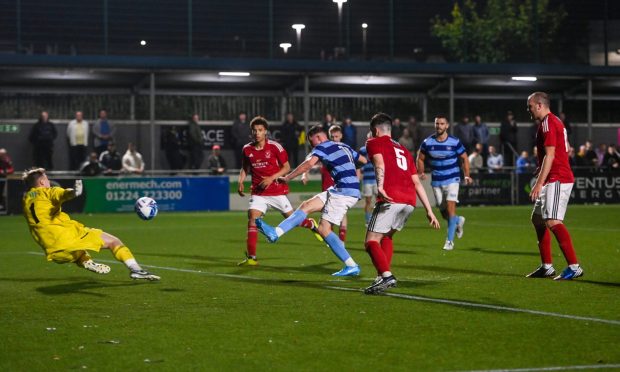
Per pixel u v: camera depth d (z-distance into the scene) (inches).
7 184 1168.8
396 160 416.8
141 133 1364.4
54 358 275.1
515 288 431.2
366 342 298.2
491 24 1803.6
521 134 1523.1
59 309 368.2
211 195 1264.8
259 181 557.9
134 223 991.6
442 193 661.3
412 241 728.3
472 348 288.4
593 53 1720.0
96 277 481.4
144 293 416.2
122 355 279.0
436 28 1765.5
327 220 487.5
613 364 265.0
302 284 450.3
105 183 1209.4
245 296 405.1
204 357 276.1
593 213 1128.8
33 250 658.8
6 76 1279.5
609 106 1584.6
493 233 811.4
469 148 1398.9
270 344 295.3
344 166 487.2
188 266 542.0
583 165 1407.5
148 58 1258.0
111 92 1378.0
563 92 1549.0
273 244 700.0
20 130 1322.6
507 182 1381.6
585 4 1713.8
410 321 337.4
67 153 1323.8
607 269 512.4
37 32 1485.0
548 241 475.8
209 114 1411.2
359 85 1459.2
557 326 326.3
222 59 1284.4
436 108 1509.6
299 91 1457.9
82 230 432.8
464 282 455.8
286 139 1316.4
